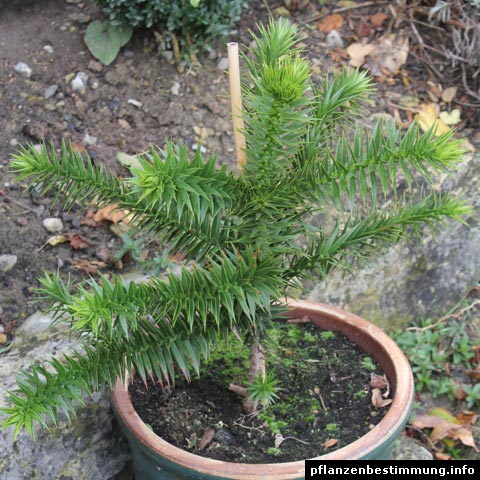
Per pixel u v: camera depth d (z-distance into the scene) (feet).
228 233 5.19
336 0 10.59
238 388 5.99
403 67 10.12
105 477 6.56
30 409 4.44
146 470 5.67
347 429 5.68
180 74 9.43
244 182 4.79
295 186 4.88
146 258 8.00
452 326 8.89
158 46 9.55
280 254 5.29
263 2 10.43
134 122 8.98
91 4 10.15
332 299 8.32
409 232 8.52
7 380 6.28
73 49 9.52
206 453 5.45
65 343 6.75
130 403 5.62
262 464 5.00
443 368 8.66
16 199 8.19
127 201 5.05
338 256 6.79
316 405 5.96
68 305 4.56
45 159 4.78
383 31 10.37
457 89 9.98
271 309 5.44
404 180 8.59
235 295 4.61
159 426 5.70
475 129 9.65
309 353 6.51
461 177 8.85
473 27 9.64
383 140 4.68
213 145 8.91
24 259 7.79
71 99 9.04
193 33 9.43
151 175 4.05
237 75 4.75
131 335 5.08
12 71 9.14
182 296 4.67
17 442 5.95
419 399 8.48
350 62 9.91
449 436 8.02
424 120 9.42
